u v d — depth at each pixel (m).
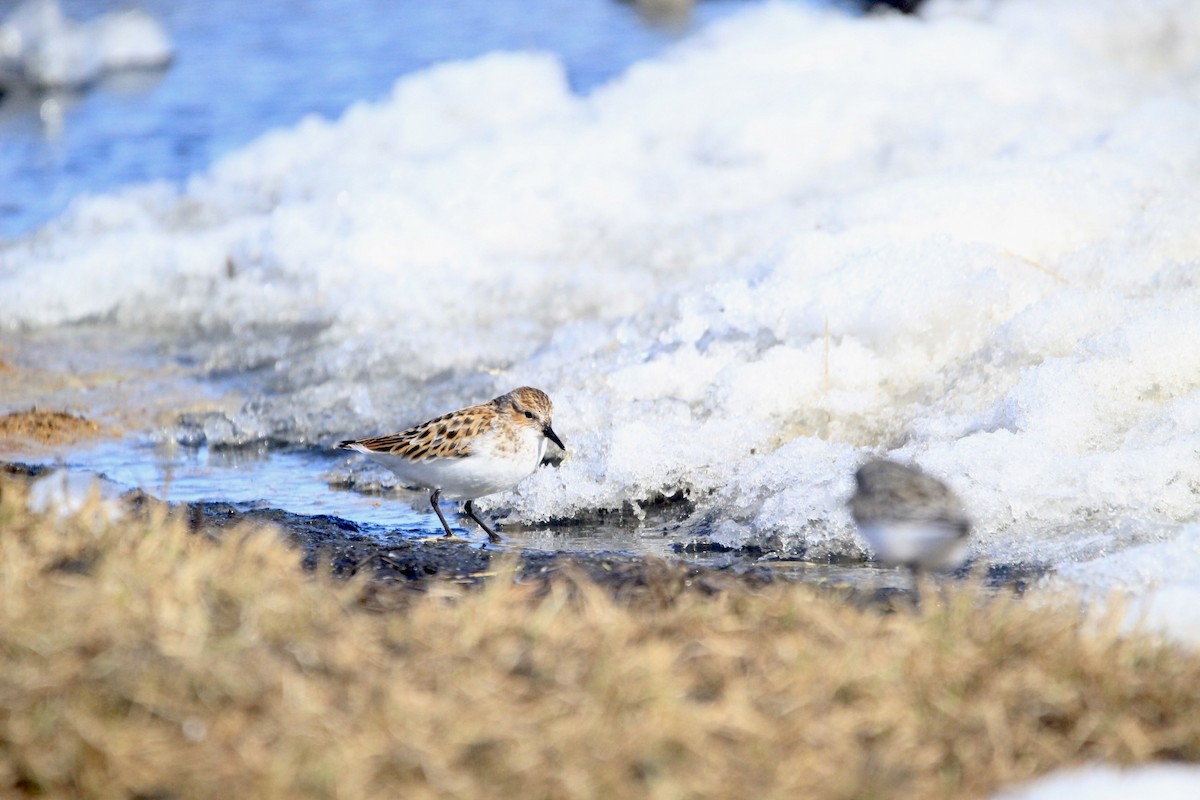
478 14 58.81
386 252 29.73
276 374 26.30
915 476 13.37
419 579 14.44
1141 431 17.86
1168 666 10.92
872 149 31.02
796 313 21.92
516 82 38.22
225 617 10.91
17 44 49.47
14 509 12.84
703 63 37.34
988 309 21.22
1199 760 10.33
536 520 19.06
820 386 20.75
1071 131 29.89
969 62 35.94
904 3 43.22
